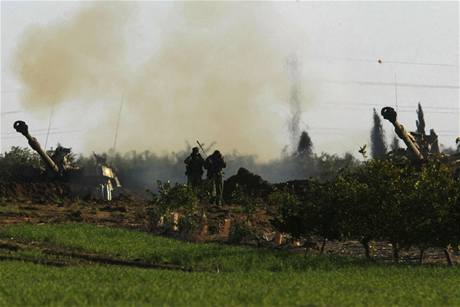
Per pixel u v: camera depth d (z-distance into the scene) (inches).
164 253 3759.8
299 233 4276.6
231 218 5511.8
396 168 4131.4
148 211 5012.3
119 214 5723.4
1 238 4237.2
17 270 2888.8
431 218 3966.5
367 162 4217.5
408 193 4023.1
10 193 6786.4
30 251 3742.6
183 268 3454.7
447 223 3978.8
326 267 3484.3
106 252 3848.4
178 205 4894.2
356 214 4067.4
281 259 3631.9
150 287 2417.6
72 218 5324.8
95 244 4013.3
